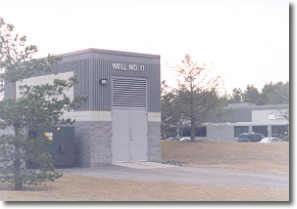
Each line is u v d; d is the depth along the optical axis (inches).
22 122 746.2
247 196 709.3
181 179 901.8
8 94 860.0
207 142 1561.3
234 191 756.0
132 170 1043.9
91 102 1107.9
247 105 2731.3
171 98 1620.3
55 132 1082.7
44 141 757.3
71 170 1044.5
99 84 1119.6
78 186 802.2
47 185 810.2
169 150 1469.0
